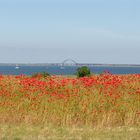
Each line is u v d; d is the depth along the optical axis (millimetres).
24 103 23453
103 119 22172
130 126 21781
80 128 21109
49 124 22047
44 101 23344
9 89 25250
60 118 22469
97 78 26609
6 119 22922
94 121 22328
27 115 22828
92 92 23969
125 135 19422
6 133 19625
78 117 22578
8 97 24172
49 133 19750
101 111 22516
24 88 25062
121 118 22391
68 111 22672
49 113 22734
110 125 22062
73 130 20500
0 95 24375
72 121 22391
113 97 23219
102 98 23281
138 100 23141
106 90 24281
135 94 23641
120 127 21438
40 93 24250
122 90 24625
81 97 23453
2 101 23906
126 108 22625
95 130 20562
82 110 22703
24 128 20875
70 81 26109
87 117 22453
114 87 24734
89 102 23094
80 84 25688
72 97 23359
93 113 22500
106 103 22984
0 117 22984
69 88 25109
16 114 22984
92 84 25094
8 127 21109
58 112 22688
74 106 22938
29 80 26641
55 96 23578
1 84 25969
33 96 24125
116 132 20094
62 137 18891
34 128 20922
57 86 25266
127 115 22391
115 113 22406
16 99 24016
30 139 18469
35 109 23000
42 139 18469
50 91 25109
